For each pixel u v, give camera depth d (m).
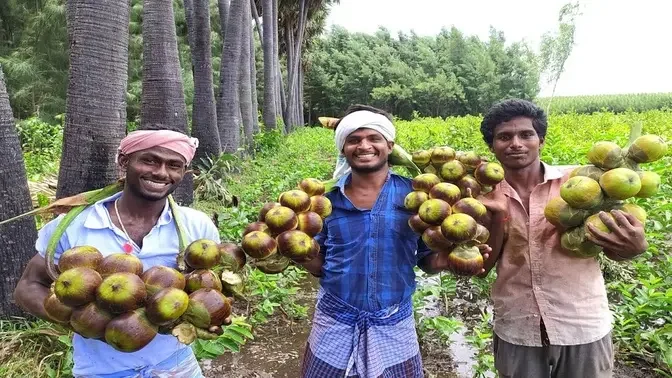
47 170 10.38
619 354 4.21
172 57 7.29
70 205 2.18
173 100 7.31
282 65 41.94
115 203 2.28
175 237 2.28
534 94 57.41
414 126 24.30
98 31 4.71
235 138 13.30
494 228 2.61
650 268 5.23
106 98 4.78
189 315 1.86
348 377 2.60
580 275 2.62
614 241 2.17
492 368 3.86
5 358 3.72
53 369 3.70
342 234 2.63
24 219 4.11
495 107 2.66
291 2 31.33
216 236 2.44
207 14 10.68
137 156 2.11
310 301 5.74
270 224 2.31
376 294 2.59
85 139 4.73
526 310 2.68
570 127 20.42
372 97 58.84
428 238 2.37
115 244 2.19
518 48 58.59
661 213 6.21
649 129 16.88
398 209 2.62
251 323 4.91
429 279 5.86
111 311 1.78
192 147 2.23
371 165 2.52
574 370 2.67
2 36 25.86
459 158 2.63
